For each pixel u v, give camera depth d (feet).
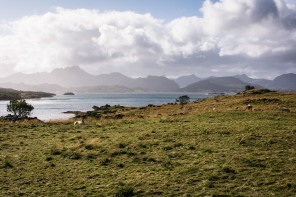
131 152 57.88
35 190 36.60
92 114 246.06
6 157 56.29
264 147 55.88
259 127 78.89
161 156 54.19
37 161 53.47
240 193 31.78
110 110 318.65
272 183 34.63
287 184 33.45
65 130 102.89
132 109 290.15
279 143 58.29
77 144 69.92
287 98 216.33
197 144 62.95
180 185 36.19
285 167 40.81
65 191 36.04
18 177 42.63
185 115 138.72
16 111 196.03
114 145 67.41
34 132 97.30
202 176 39.37
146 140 71.67
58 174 44.45
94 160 53.78
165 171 43.09
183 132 80.02
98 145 68.08
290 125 81.61
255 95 289.74
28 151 63.16
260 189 32.81
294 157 46.01
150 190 34.88
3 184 39.37
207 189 33.88
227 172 40.45
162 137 75.36
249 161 45.03
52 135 89.61
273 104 182.80
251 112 123.54
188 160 49.52
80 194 34.45
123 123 119.96
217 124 90.89
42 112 422.00
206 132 77.10
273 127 78.02
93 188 36.83
